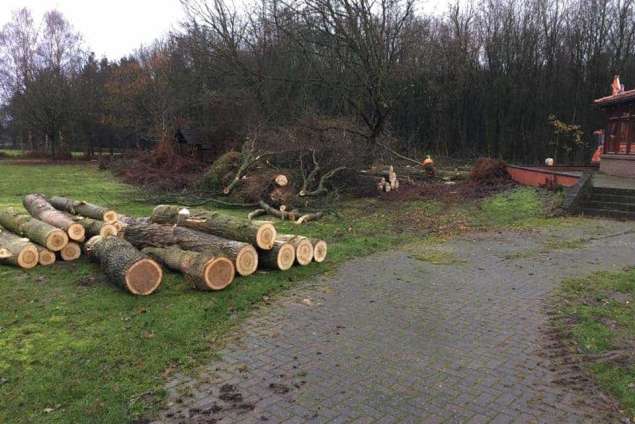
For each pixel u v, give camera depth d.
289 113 26.70
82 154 48.62
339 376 4.53
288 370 4.66
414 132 36.06
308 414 3.90
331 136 18.62
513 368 4.63
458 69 34.25
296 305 6.50
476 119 34.84
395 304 6.51
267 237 8.05
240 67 28.05
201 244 7.98
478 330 5.58
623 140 18.73
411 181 20.77
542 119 32.53
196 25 29.80
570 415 3.84
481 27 35.41
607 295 6.62
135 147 47.81
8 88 46.19
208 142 28.64
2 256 8.33
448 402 4.05
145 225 8.88
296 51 27.03
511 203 15.02
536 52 33.16
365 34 22.20
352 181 18.19
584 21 32.38
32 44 45.81
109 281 7.52
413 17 29.27
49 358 4.90
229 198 16.84
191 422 3.81
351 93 24.53
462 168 28.31
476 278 7.68
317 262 8.60
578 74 32.19
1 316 6.11
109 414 3.91
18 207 15.52
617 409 3.90
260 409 3.99
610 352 4.86
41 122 42.97
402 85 28.48
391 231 11.77
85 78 45.47
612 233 10.81
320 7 22.31
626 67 31.45
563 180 15.31
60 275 8.00
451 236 11.13
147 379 4.48
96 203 16.78
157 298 6.70
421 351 5.04
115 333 5.52
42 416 3.91
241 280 7.50
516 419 3.80
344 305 6.48
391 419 3.82
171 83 35.31
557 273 7.79
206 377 4.53
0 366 4.75
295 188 16.22
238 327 5.75
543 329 5.56
